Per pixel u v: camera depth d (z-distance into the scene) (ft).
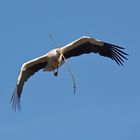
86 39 83.51
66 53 83.61
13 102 85.05
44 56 83.66
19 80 84.53
